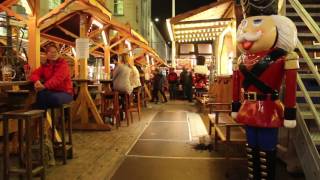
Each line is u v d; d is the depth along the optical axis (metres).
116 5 28.88
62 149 5.39
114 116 9.16
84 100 8.59
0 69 6.17
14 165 5.16
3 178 4.20
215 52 14.91
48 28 9.80
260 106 3.70
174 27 11.91
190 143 6.92
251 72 3.75
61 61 5.41
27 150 4.09
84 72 8.67
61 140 5.67
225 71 11.49
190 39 16.12
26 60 6.86
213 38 15.34
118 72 9.41
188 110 13.66
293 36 3.65
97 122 8.49
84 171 4.96
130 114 10.06
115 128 8.88
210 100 11.29
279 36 3.62
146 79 18.31
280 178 4.71
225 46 11.55
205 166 5.27
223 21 10.41
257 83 3.72
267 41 3.62
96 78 11.18
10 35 6.27
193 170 5.07
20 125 4.65
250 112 3.75
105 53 11.45
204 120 10.45
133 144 6.83
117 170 5.07
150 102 18.03
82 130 8.48
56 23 9.53
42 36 10.20
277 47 3.67
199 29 12.54
